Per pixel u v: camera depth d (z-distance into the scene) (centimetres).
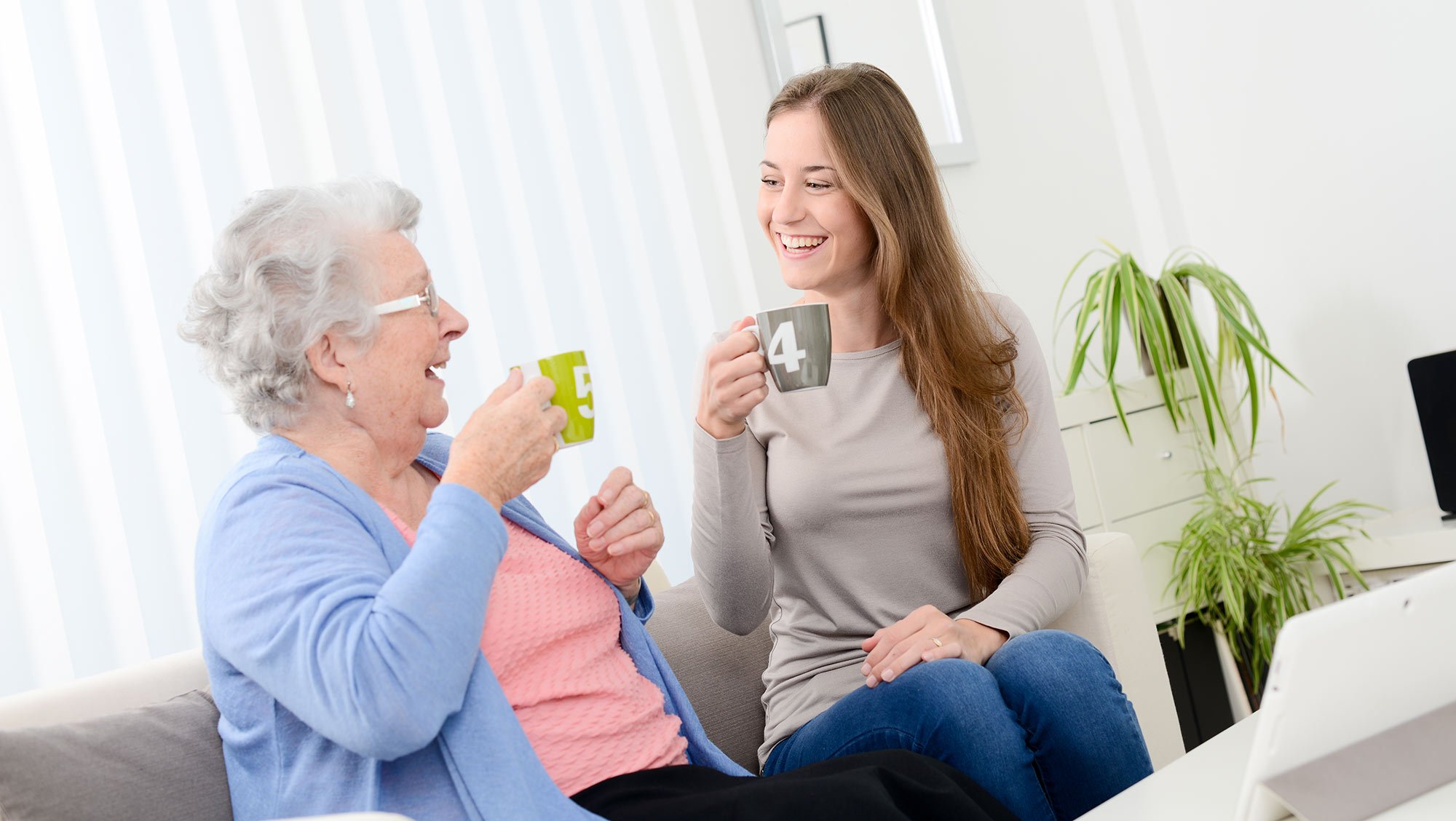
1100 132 381
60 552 181
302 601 102
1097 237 372
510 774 105
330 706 99
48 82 193
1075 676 133
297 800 109
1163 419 309
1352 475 347
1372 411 341
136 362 193
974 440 161
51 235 184
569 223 261
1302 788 81
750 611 155
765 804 108
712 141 288
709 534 152
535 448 116
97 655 181
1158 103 381
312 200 122
